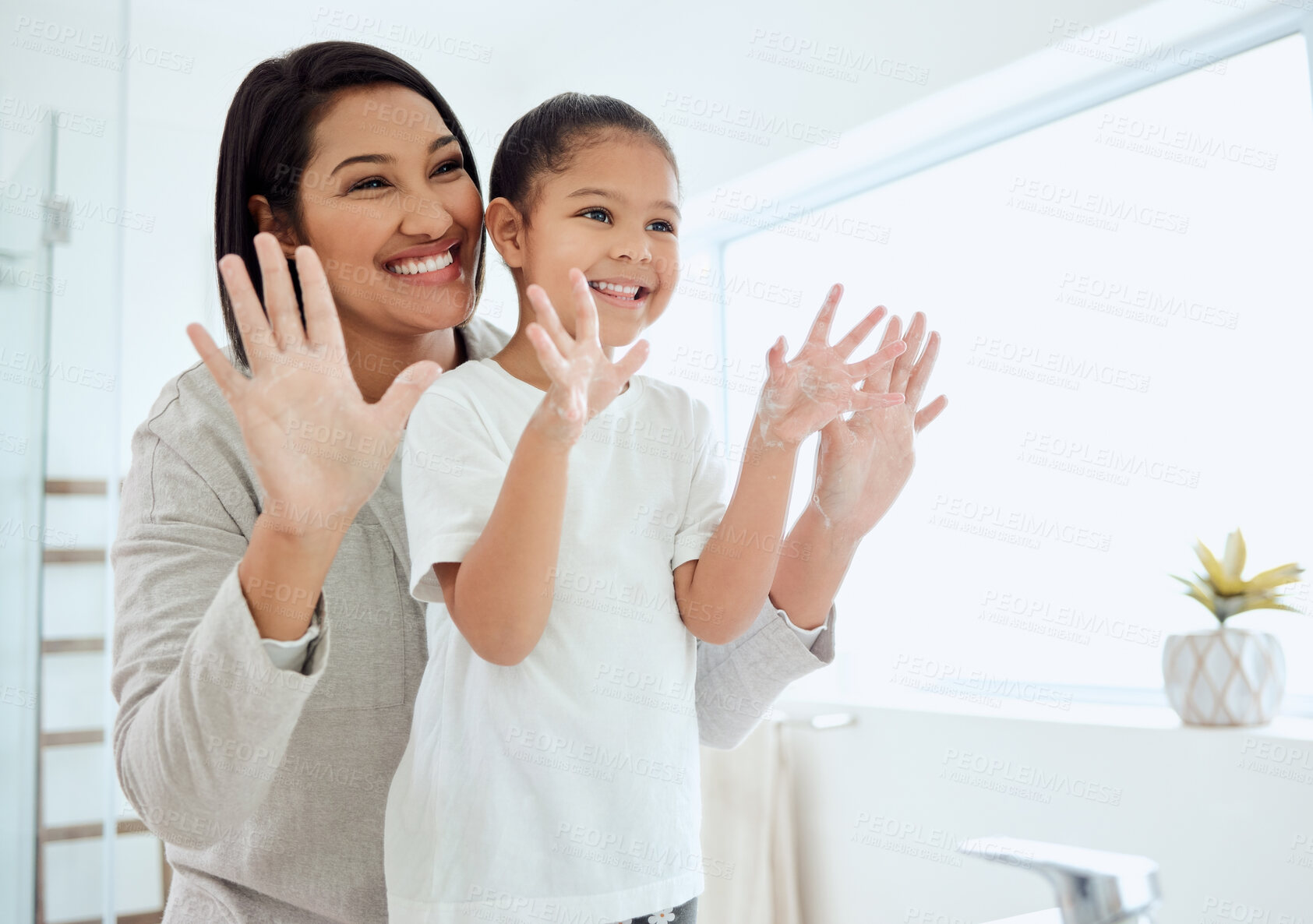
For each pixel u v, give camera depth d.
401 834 0.61
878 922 1.96
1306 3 1.60
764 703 0.72
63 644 1.06
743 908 2.04
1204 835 1.50
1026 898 1.72
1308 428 1.66
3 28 1.03
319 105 0.71
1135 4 1.63
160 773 0.54
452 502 0.59
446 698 0.61
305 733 0.68
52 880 1.04
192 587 0.65
